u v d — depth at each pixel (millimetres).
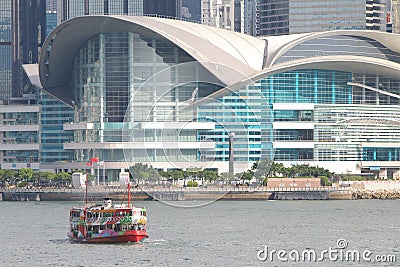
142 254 182750
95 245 194375
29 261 176875
